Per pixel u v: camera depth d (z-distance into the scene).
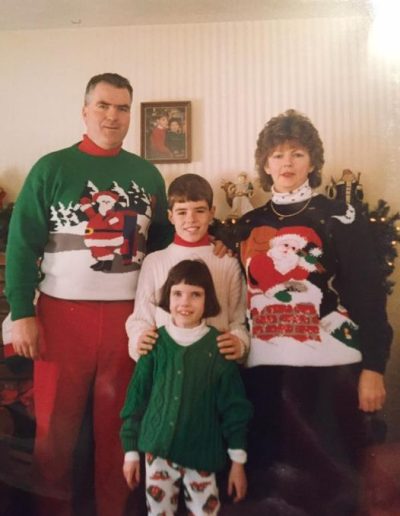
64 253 1.61
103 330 1.59
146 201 1.63
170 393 1.50
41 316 1.61
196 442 1.47
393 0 1.64
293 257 1.55
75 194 1.63
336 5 1.66
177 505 1.47
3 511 1.57
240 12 1.67
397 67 1.62
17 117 1.70
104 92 1.67
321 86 1.63
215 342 1.52
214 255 1.57
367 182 1.58
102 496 1.54
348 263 1.54
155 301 1.56
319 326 1.52
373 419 1.50
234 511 1.47
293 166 1.59
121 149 1.66
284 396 1.51
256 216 1.59
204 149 1.64
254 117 1.64
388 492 1.47
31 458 1.59
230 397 1.50
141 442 1.50
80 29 1.73
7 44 1.74
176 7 1.70
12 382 1.61
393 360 1.51
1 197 1.66
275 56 1.66
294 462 1.49
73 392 1.58
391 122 1.60
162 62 1.69
